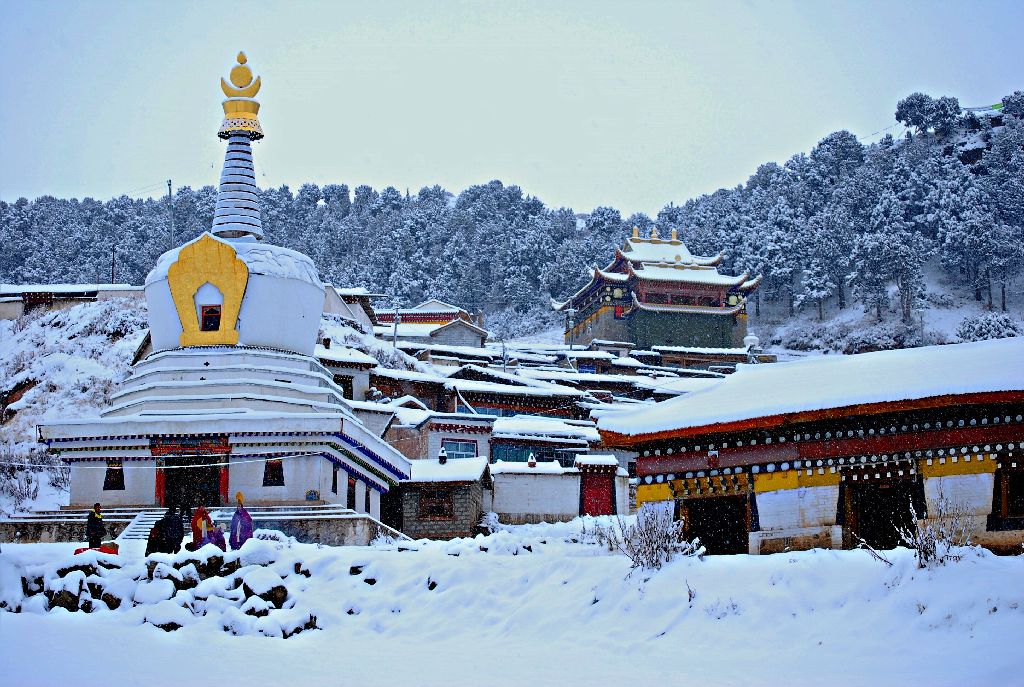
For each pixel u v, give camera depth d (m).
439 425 70.25
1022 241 158.75
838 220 166.75
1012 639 17.67
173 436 45.38
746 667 18.78
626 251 146.12
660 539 24.00
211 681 18.36
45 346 76.56
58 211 190.25
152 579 23.81
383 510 56.56
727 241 182.25
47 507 54.97
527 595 23.81
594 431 75.56
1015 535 26.94
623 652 20.52
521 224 197.88
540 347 126.62
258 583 23.75
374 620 23.64
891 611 19.70
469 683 18.45
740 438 30.72
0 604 22.78
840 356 33.06
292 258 52.44
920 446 28.36
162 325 51.22
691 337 139.00
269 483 45.00
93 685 17.64
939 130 198.50
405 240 190.50
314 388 49.66
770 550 29.73
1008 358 28.67
